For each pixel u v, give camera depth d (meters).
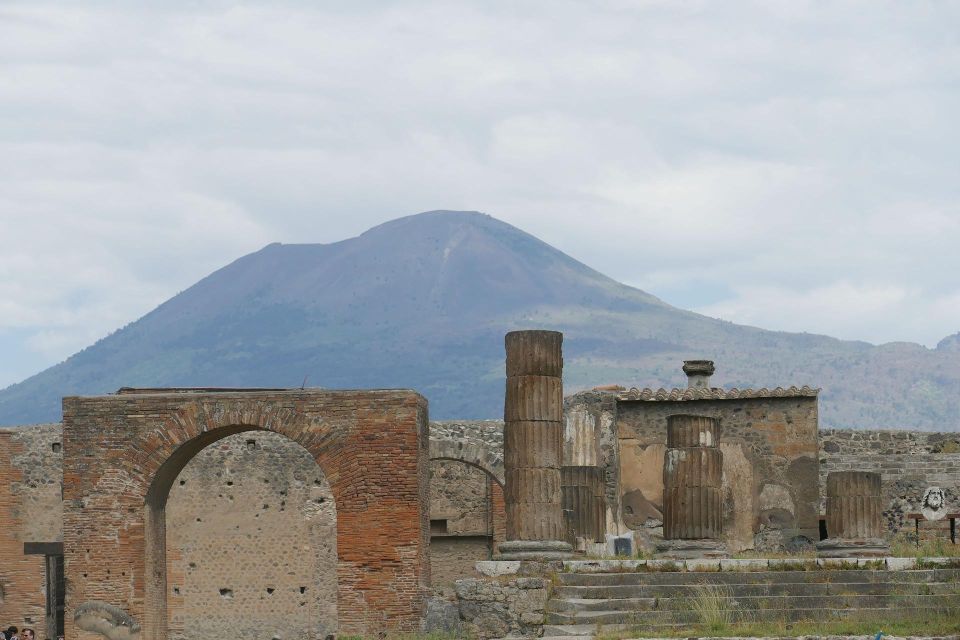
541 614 35.47
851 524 40.50
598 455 50.66
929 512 52.03
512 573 37.34
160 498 46.19
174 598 54.56
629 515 50.38
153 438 45.59
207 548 54.84
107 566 45.38
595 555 41.84
